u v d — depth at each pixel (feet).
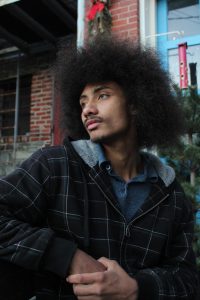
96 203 3.93
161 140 5.00
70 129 5.17
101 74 4.38
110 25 12.71
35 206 3.74
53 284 3.77
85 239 3.73
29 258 3.35
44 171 3.89
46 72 17.92
